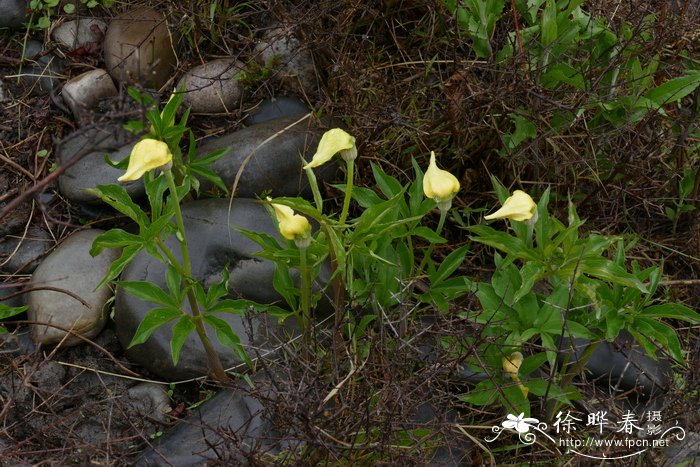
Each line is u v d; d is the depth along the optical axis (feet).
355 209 12.87
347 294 10.96
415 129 11.68
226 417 10.41
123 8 14.71
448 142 12.67
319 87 13.91
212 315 10.59
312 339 10.86
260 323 11.29
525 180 12.84
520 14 13.06
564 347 11.02
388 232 10.42
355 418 9.58
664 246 12.78
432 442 9.96
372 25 14.24
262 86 13.84
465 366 10.85
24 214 12.93
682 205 12.74
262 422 10.26
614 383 11.10
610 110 12.32
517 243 9.39
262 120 13.75
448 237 12.95
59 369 11.50
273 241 10.23
